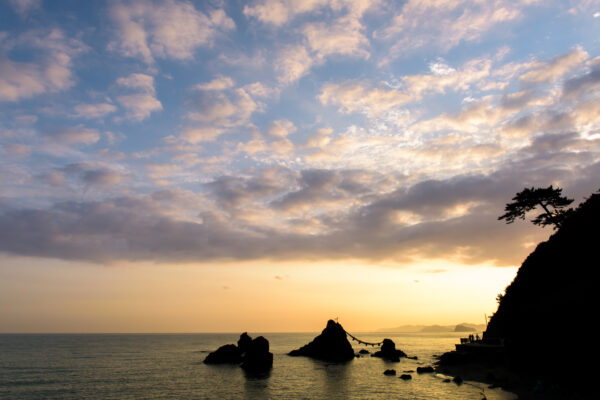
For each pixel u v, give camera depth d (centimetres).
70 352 13638
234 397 4703
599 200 5066
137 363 9362
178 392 5112
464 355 6744
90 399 4722
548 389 3559
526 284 5597
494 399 3553
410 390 4759
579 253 4672
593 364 3225
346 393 4791
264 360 7881
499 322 6631
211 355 9425
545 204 5894
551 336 3975
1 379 6588
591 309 3538
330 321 11056
